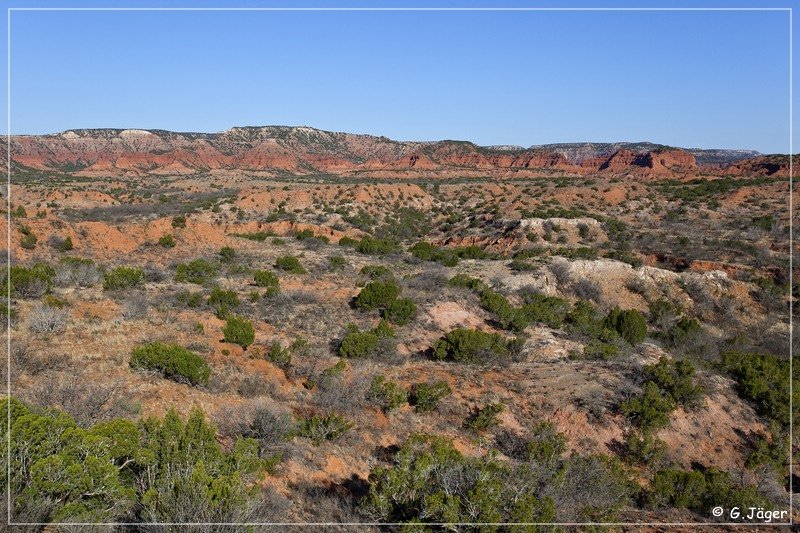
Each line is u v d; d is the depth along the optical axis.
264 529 7.66
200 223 44.97
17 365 12.53
